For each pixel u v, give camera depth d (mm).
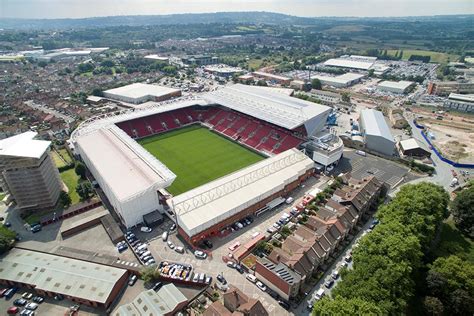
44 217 125625
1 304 90688
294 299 90375
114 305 89375
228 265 102562
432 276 89000
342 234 110250
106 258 105812
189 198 122438
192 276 98500
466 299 83000
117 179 127188
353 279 84688
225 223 118625
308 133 176000
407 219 105250
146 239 114688
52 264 100000
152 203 124688
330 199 131125
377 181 140750
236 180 135125
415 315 86938
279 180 137375
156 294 88688
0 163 118438
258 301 81938
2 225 121500
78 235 117875
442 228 123375
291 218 125250
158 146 192000
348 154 184625
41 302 90750
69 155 177875
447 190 147750
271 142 185625
